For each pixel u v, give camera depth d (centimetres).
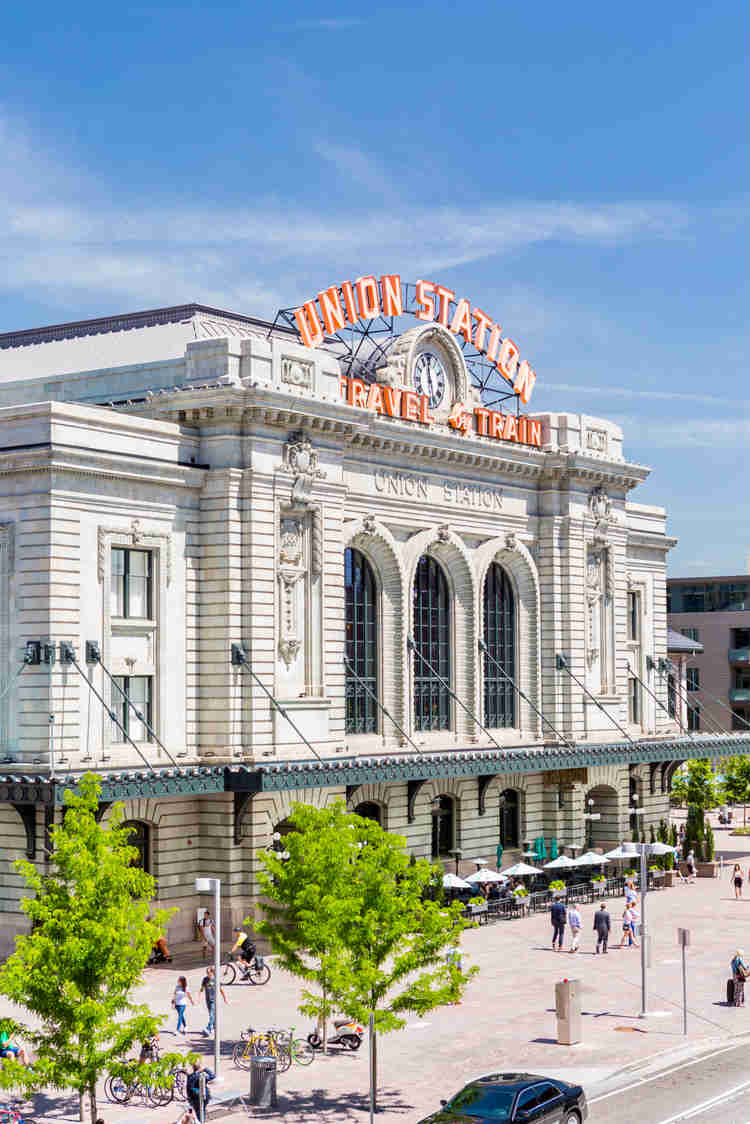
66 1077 3869
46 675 6331
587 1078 4731
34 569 6406
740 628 18738
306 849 4925
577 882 8988
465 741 8794
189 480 7031
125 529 6725
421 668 8638
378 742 8200
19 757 6372
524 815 9212
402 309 8494
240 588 7106
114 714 6538
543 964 6700
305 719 7331
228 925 6900
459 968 4628
